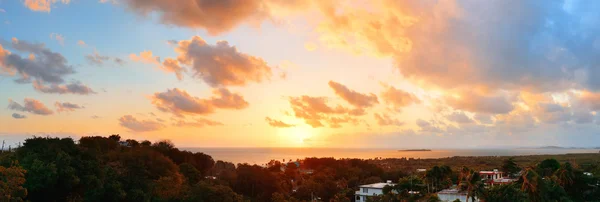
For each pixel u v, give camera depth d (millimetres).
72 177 64625
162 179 87688
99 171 72938
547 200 71562
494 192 75688
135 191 74625
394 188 106125
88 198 65938
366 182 159750
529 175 69750
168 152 146875
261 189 134750
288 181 168500
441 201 84750
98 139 125250
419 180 105375
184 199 84188
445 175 110500
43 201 62938
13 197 45031
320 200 138000
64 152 69688
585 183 91625
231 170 161500
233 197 91125
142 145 149625
